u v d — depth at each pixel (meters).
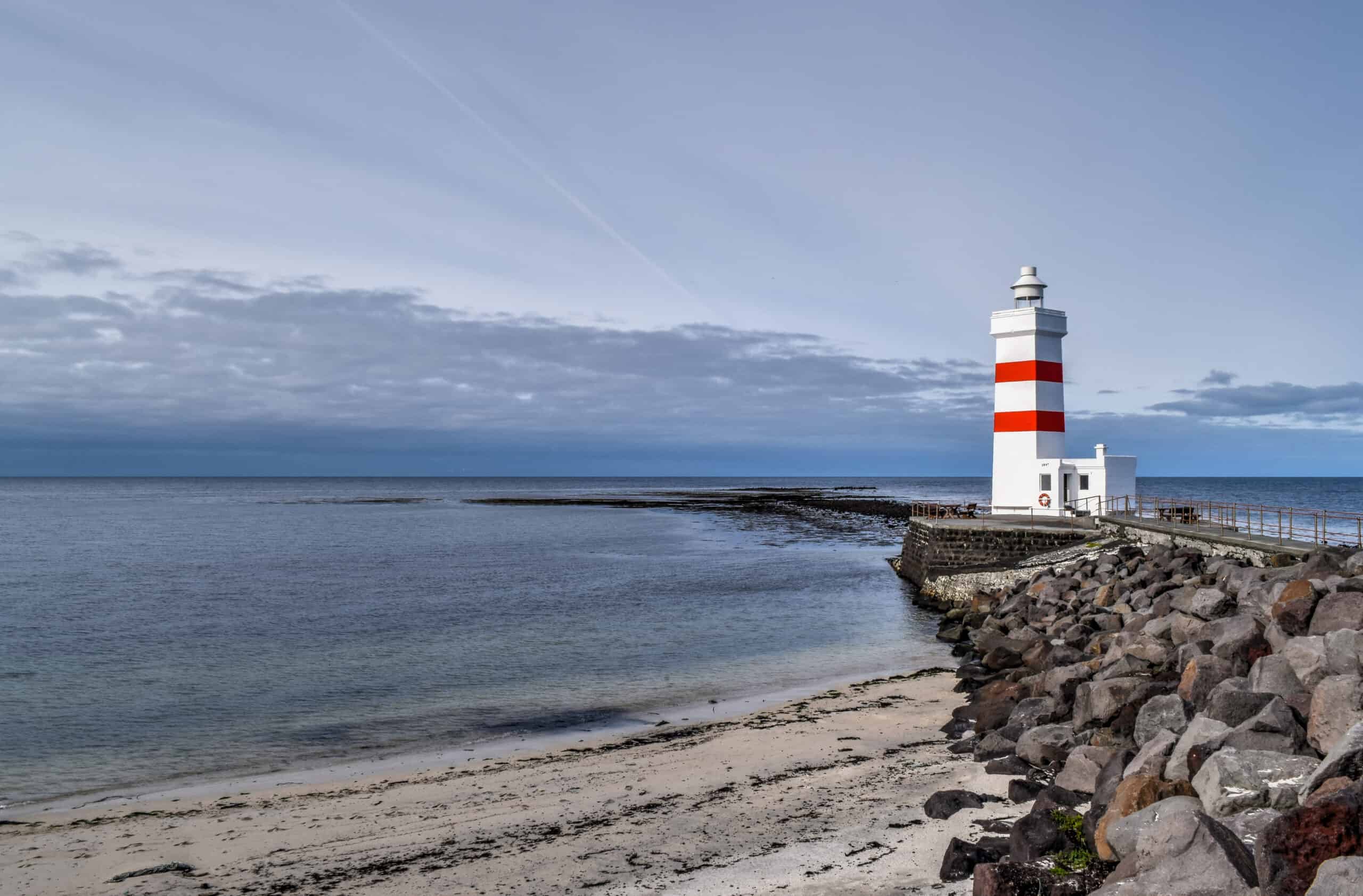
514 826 11.73
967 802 10.74
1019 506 38.28
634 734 17.20
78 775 15.48
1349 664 9.46
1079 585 26.83
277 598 36.25
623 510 112.44
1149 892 6.55
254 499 156.62
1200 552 26.41
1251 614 13.73
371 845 11.30
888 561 50.50
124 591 38.47
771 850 10.05
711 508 114.81
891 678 21.11
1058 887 7.33
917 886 8.55
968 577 33.06
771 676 22.23
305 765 15.84
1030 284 38.12
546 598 36.06
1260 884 6.19
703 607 33.59
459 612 32.53
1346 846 5.86
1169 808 7.58
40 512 109.06
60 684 22.06
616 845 10.71
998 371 38.81
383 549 58.62
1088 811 9.07
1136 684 11.99
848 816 11.02
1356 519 24.66
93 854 11.47
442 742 17.09
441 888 9.75
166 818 12.92
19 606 34.47
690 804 12.21
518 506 126.12
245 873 10.59
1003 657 20.59
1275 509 26.64
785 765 14.04
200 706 19.94
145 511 113.44
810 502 124.88
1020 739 12.62
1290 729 8.59
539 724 18.31
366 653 25.45
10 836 12.31
